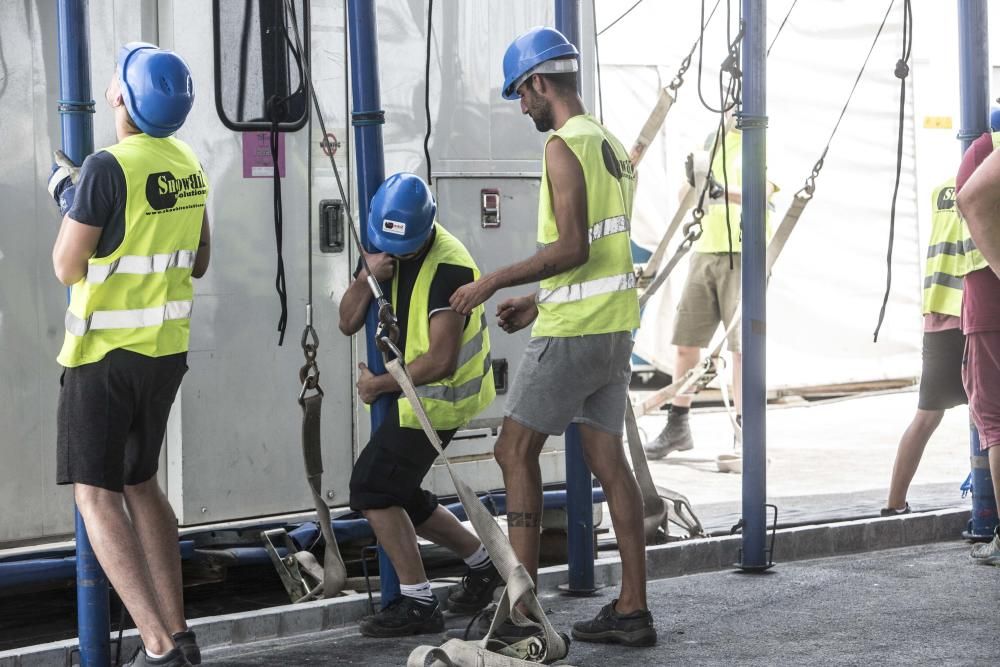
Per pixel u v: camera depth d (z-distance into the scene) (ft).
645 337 95.66
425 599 41.04
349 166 47.55
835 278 95.76
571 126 37.58
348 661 38.32
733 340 73.92
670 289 94.53
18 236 42.27
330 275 47.16
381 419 40.86
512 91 38.75
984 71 52.90
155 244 34.68
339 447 47.70
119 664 37.73
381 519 40.52
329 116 47.06
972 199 29.84
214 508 45.09
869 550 53.06
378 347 34.76
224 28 44.93
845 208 95.35
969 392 48.83
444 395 40.24
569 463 45.70
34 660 37.24
